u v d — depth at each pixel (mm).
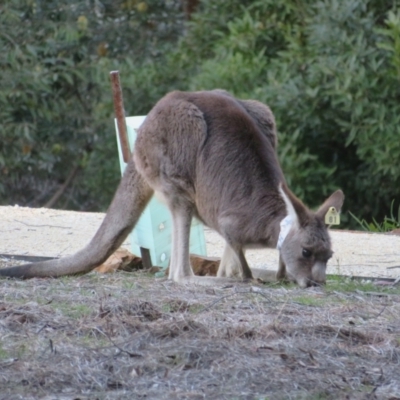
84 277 18531
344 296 16328
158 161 18703
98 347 13320
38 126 37062
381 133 31281
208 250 22094
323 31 32312
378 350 13422
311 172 32500
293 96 32125
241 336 13773
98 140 38031
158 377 12469
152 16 39156
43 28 36656
